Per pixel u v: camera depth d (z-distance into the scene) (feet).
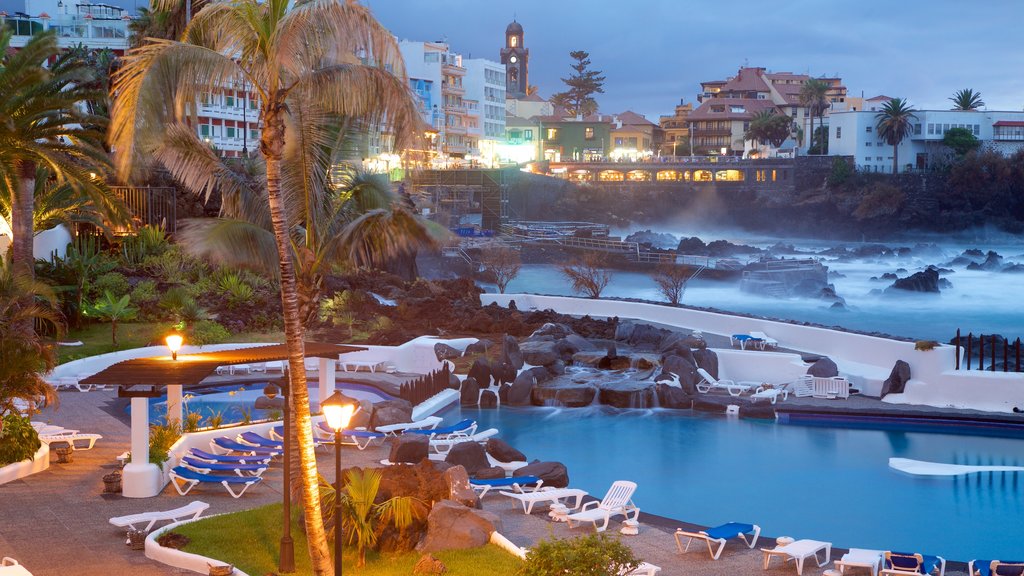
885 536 58.54
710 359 105.81
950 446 81.41
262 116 46.32
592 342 123.54
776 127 525.75
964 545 56.90
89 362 104.83
